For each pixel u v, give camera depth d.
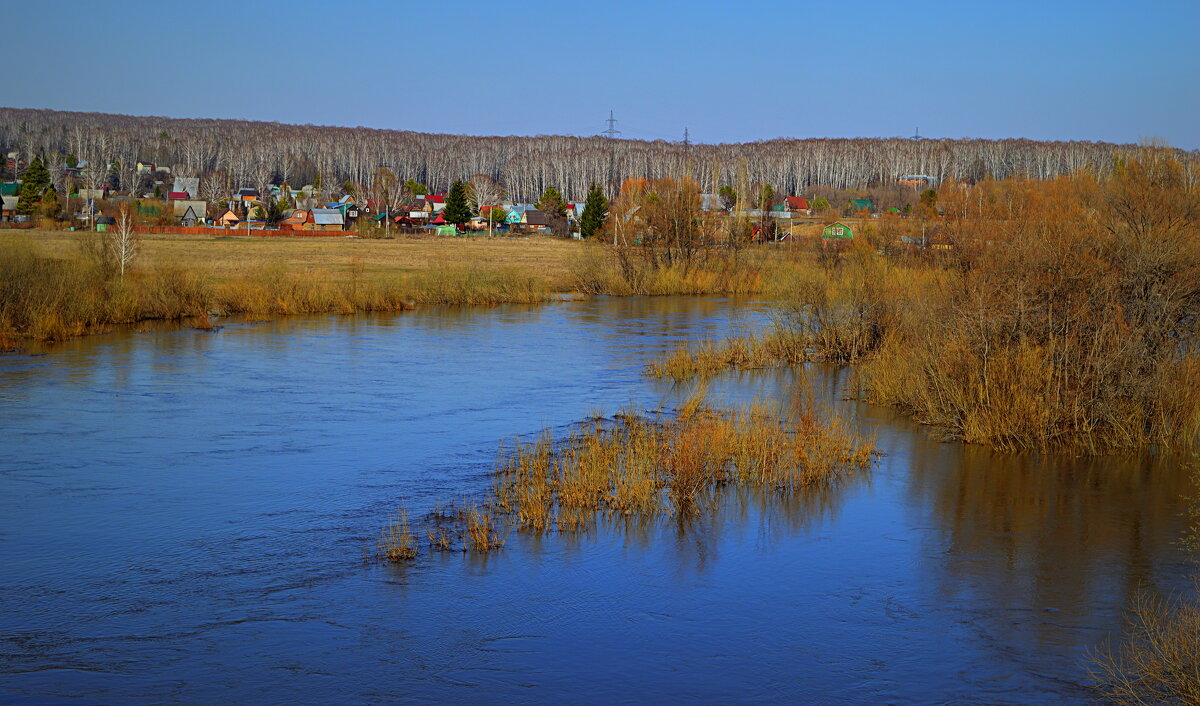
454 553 14.17
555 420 23.75
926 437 21.75
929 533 15.35
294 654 10.90
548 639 11.38
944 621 12.02
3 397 26.14
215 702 9.80
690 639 11.45
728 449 19.12
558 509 16.38
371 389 28.16
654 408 25.22
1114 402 20.94
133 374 30.33
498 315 51.19
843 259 54.97
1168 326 21.84
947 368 22.66
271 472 18.66
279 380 29.59
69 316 40.62
